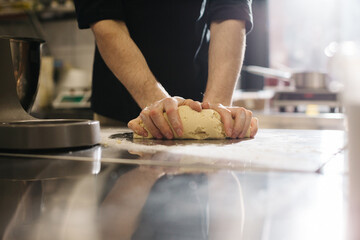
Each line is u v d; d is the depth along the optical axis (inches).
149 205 11.4
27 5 102.2
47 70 105.6
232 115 30.8
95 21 42.0
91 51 107.5
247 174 15.9
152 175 15.9
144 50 52.9
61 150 23.6
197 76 54.5
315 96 84.7
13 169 17.7
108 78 54.2
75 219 10.2
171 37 52.7
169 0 51.4
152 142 28.6
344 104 10.7
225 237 8.8
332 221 9.8
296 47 108.7
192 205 11.3
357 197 10.3
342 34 104.3
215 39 43.4
